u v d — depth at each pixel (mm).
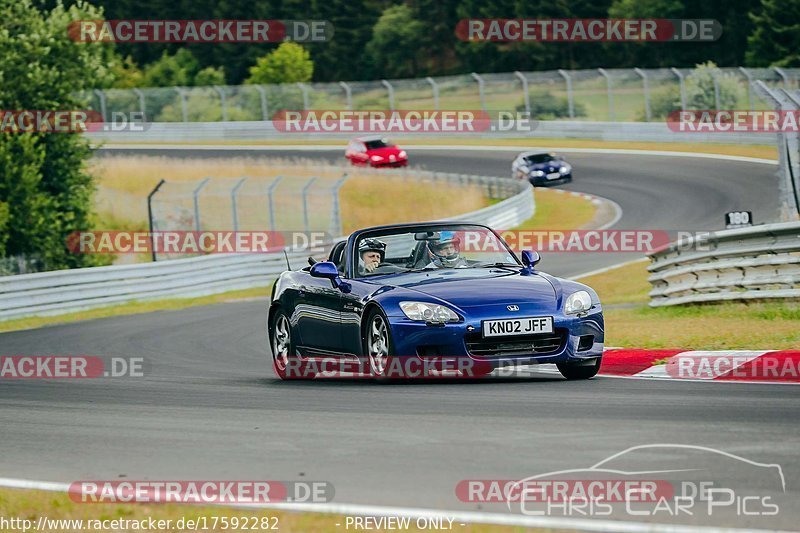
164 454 24781
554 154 165000
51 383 41594
